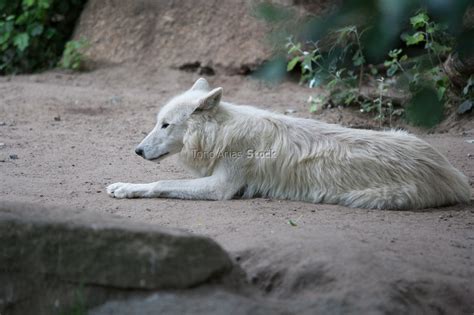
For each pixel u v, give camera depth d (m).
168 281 7.11
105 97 20.72
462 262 8.30
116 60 24.33
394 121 17.70
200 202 10.93
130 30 24.80
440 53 15.62
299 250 8.01
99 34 25.09
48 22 25.62
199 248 7.21
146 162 13.85
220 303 6.95
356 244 8.28
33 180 11.95
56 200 10.69
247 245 8.30
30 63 24.86
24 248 7.44
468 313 7.53
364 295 7.16
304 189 11.09
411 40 14.66
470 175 13.05
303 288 7.50
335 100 18.89
